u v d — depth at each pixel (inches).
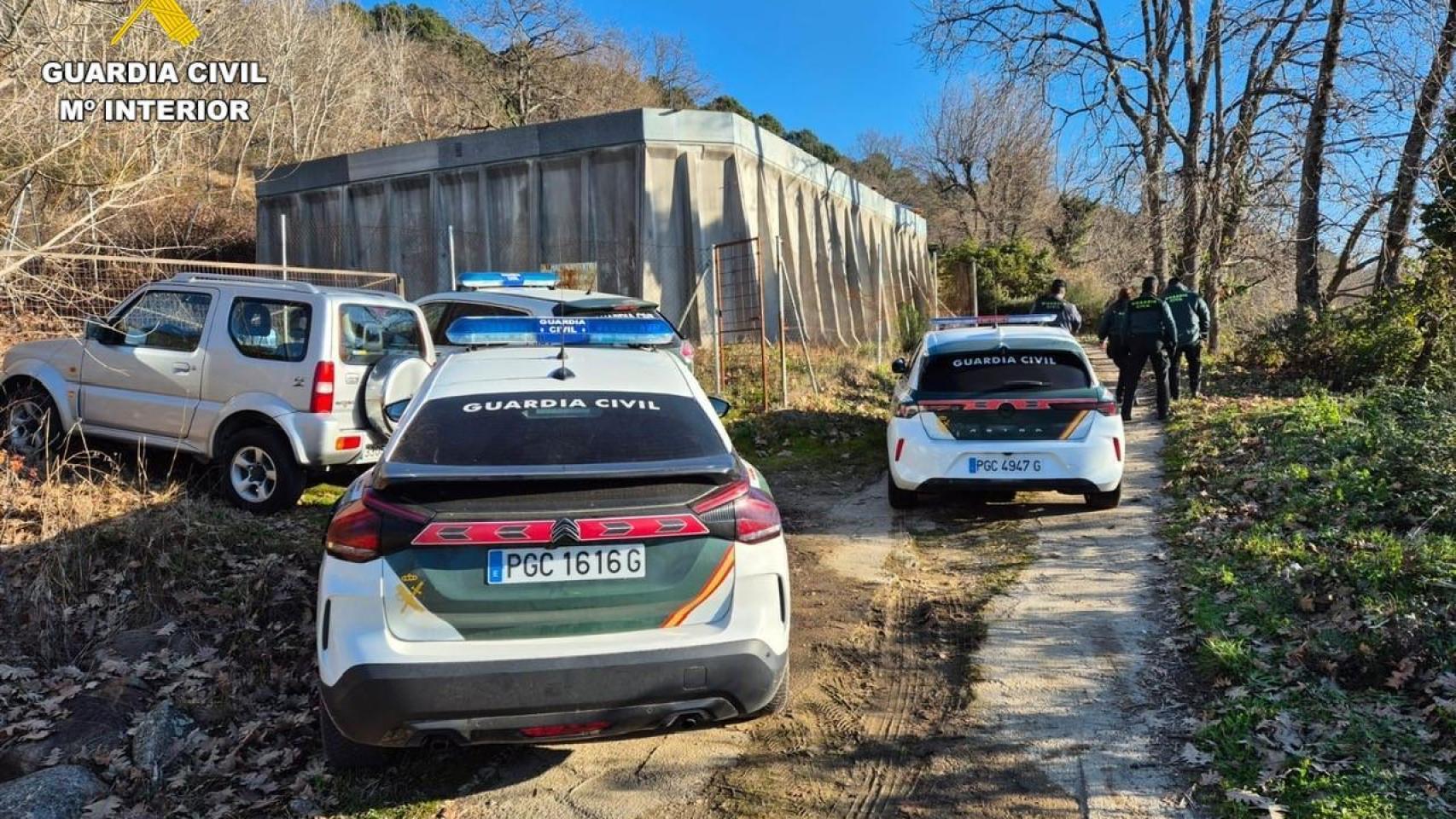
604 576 118.8
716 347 475.5
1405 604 166.2
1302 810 117.5
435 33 1891.0
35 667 177.2
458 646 114.7
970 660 176.4
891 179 2356.1
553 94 1331.2
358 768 137.2
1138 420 418.6
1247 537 221.3
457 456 128.7
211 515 236.2
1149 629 185.8
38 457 282.2
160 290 279.3
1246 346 635.5
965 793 131.8
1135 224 730.2
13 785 135.3
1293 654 157.2
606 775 138.6
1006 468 264.8
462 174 628.7
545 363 161.3
